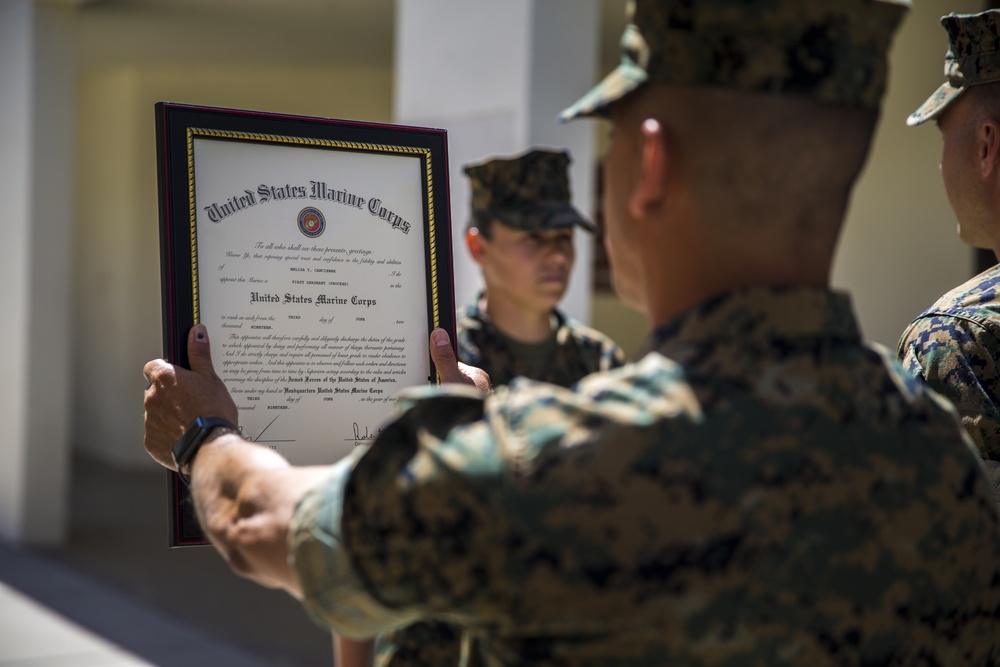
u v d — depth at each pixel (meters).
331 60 9.02
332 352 1.60
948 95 1.99
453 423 1.07
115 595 5.88
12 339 6.85
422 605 1.07
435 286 1.67
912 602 1.09
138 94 9.88
